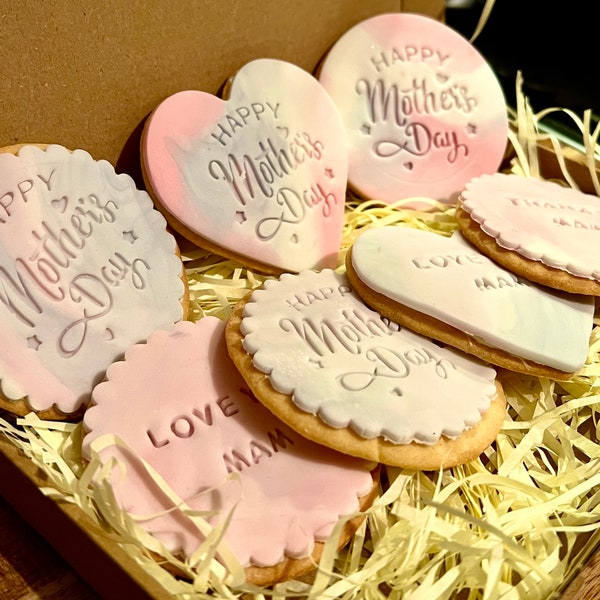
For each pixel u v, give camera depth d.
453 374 0.22
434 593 0.19
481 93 0.30
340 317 0.22
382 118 0.29
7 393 0.20
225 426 0.21
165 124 0.24
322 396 0.20
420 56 0.29
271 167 0.26
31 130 0.22
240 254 0.25
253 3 0.27
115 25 0.23
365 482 0.20
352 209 0.30
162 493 0.19
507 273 0.24
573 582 0.19
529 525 0.21
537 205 0.26
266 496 0.20
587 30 0.31
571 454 0.23
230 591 0.19
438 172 0.30
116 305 0.22
